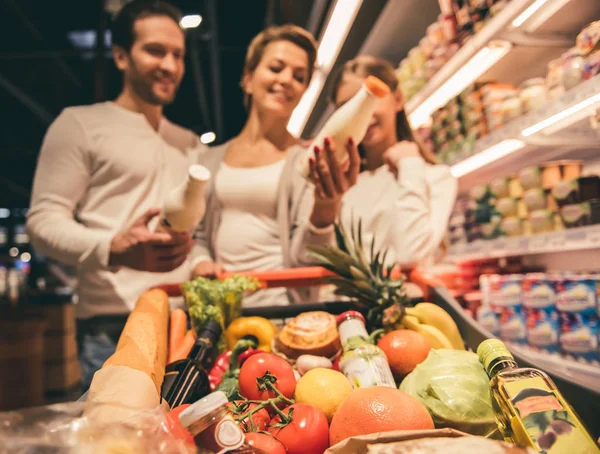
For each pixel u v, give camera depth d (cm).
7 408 365
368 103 133
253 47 198
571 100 152
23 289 459
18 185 1009
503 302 216
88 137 188
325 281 141
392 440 68
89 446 52
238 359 114
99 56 326
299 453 80
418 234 201
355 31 302
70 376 436
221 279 143
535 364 97
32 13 530
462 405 86
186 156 223
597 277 171
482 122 231
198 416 61
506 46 201
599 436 82
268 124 197
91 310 187
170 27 196
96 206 190
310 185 183
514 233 224
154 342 95
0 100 725
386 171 226
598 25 150
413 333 112
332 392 92
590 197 189
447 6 241
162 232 154
